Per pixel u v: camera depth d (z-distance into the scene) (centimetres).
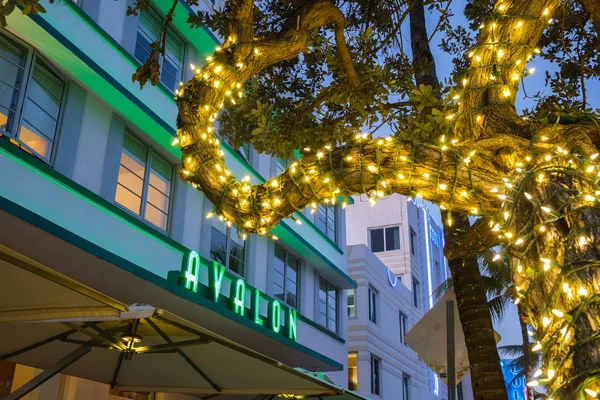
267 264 1568
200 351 596
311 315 1762
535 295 228
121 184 1110
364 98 591
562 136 276
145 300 1082
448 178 283
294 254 1739
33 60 943
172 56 1330
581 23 629
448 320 471
